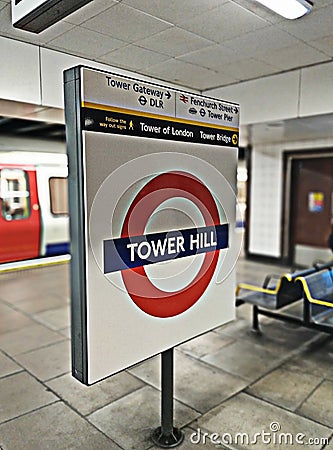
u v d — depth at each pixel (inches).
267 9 120.4
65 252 278.7
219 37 144.3
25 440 105.3
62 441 104.9
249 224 341.4
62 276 294.7
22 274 298.8
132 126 84.4
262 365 147.9
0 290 254.4
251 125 211.2
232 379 137.3
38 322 195.6
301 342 169.2
